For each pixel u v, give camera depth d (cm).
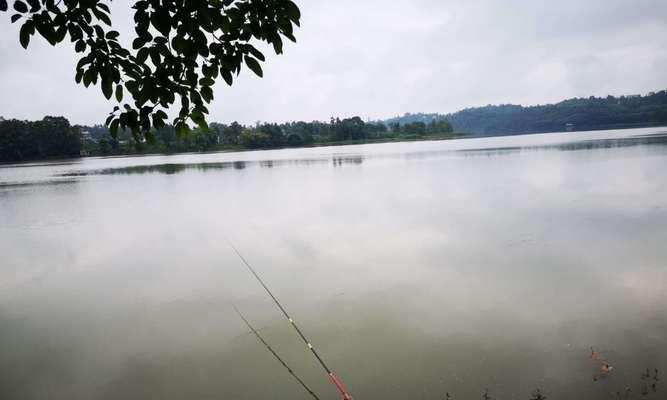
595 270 779
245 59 249
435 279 784
